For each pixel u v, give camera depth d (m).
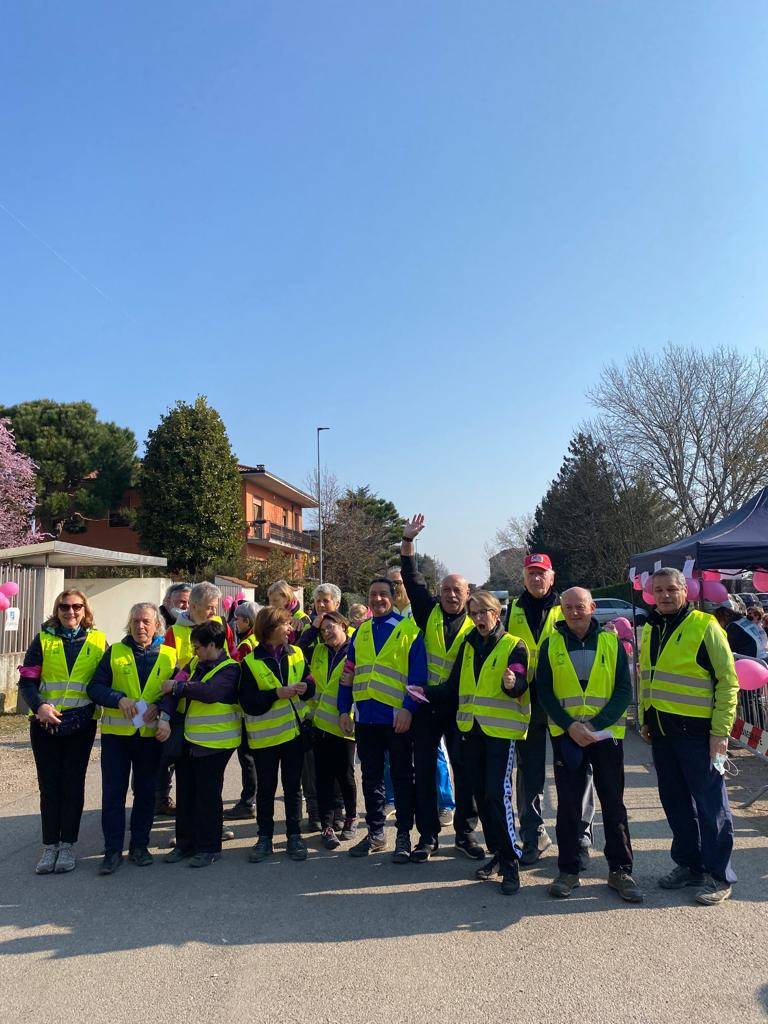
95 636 5.60
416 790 5.39
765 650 8.80
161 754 5.52
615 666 4.65
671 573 4.73
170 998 3.48
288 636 6.42
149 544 34.16
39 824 6.49
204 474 34.31
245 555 39.09
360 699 5.56
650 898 4.50
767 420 33.28
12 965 3.86
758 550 8.98
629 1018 3.20
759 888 4.61
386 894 4.70
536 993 3.42
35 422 36.47
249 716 5.55
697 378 34.94
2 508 26.98
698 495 35.41
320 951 3.92
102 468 37.44
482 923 4.21
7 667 13.38
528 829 5.31
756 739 7.28
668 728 4.64
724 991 3.39
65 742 5.40
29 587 14.12
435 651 5.57
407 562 6.05
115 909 4.55
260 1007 3.38
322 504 48.69
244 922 4.31
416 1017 3.26
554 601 5.55
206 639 5.41
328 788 5.88
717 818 4.49
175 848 5.56
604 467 41.78
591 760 4.70
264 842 5.50
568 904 4.45
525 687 4.75
